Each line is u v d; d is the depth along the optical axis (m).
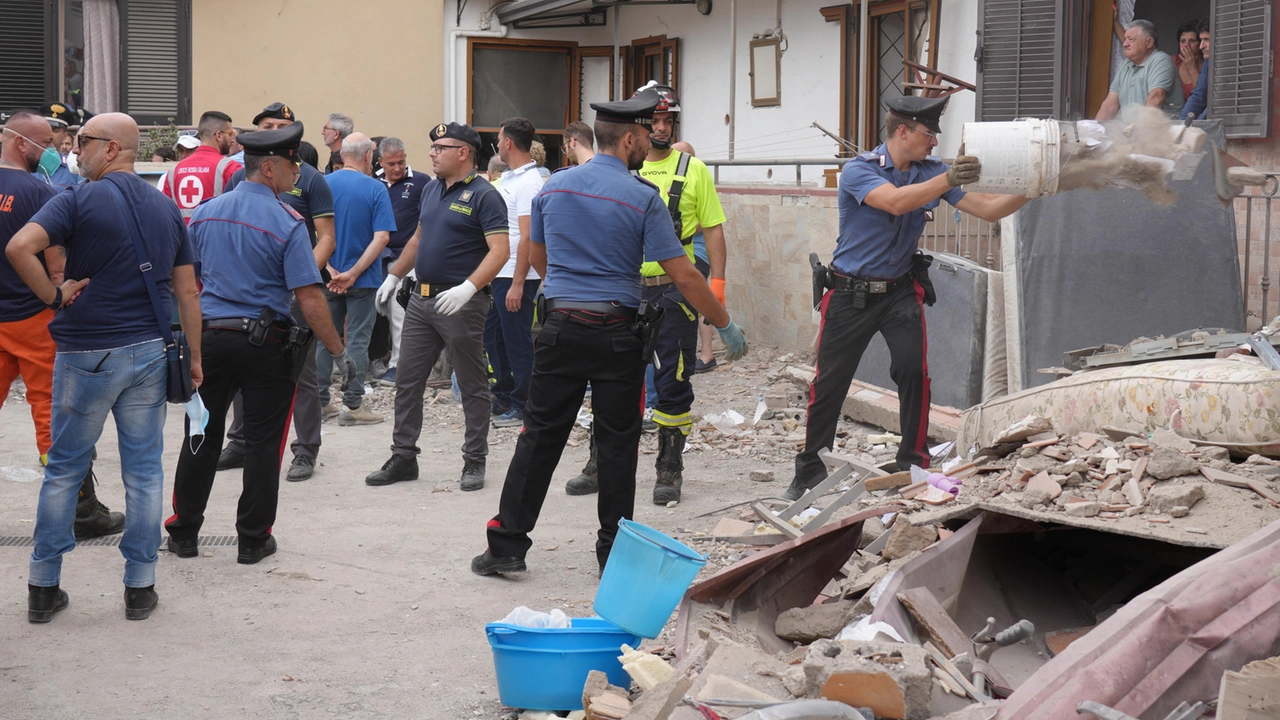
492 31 16.17
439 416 8.73
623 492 4.90
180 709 3.63
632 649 3.47
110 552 5.32
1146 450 4.16
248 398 5.10
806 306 10.45
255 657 4.09
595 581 4.96
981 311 7.18
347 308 8.45
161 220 4.37
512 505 4.94
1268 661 2.74
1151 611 3.01
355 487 6.64
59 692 3.74
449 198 6.46
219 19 15.45
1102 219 6.76
